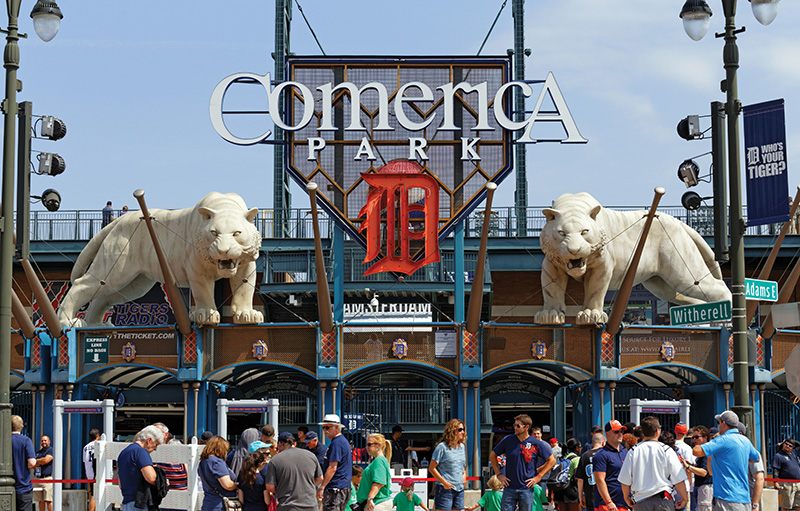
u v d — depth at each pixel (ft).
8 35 65.10
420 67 111.34
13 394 124.88
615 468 54.49
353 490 66.44
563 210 104.37
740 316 64.69
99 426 113.70
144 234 111.24
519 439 60.03
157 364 104.01
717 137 68.49
